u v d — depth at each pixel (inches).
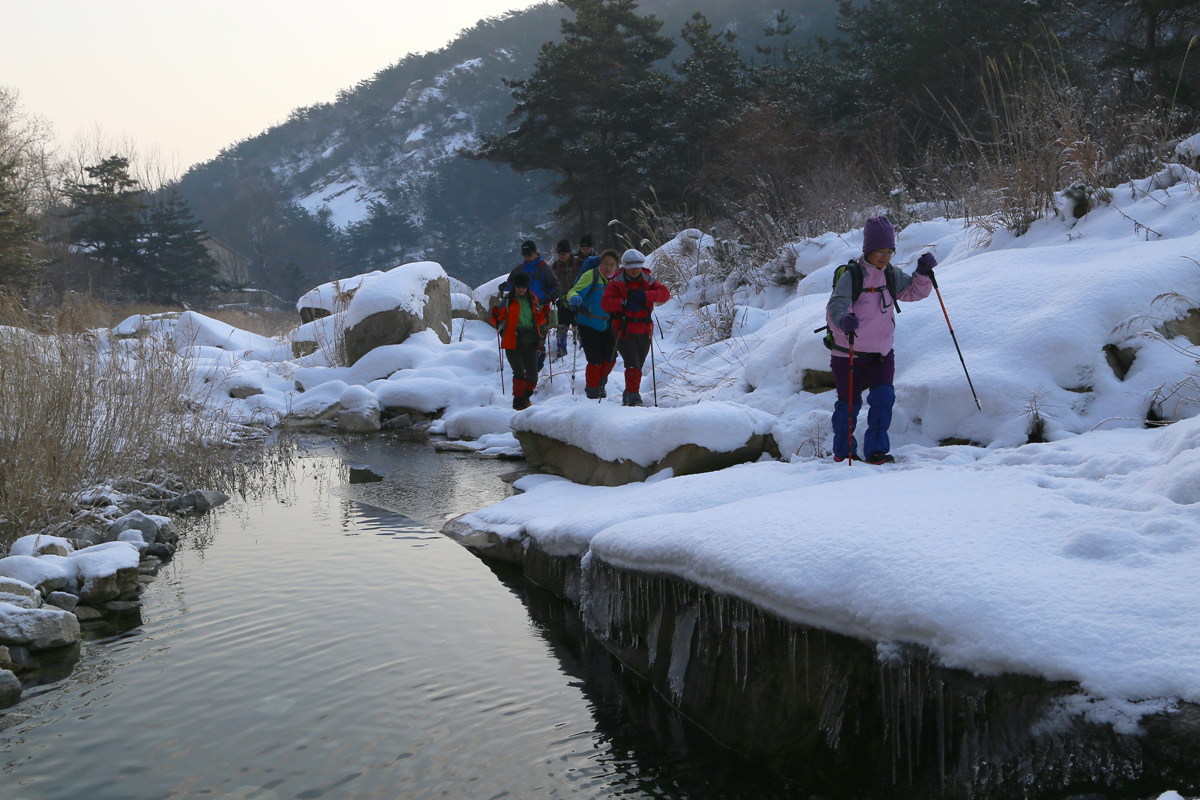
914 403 269.4
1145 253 293.6
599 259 385.4
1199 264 274.5
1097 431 238.7
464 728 163.8
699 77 1354.6
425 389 505.0
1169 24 861.2
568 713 170.7
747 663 159.6
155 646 201.5
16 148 1638.8
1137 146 415.8
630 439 286.4
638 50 1502.2
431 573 245.1
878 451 241.1
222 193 6845.5
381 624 210.7
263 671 186.9
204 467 383.2
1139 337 257.6
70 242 2425.0
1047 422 245.4
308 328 703.1
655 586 186.7
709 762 153.5
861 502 184.2
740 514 184.9
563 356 539.5
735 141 1046.4
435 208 4992.6
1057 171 378.6
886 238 235.6
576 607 220.5
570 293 378.3
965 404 259.0
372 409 497.7
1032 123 411.5
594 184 1439.5
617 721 167.9
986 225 390.6
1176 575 134.8
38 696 178.7
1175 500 167.2
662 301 350.9
